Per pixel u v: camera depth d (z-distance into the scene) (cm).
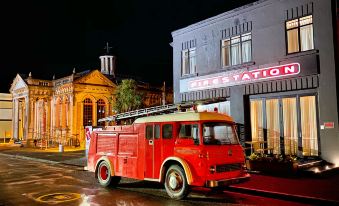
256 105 1681
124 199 980
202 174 913
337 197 921
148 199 977
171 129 1011
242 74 1712
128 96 3259
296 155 1497
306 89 1476
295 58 1498
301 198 933
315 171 1250
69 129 3544
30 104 3878
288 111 1545
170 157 988
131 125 1144
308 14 1474
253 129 1684
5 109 4756
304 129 1477
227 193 1059
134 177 1106
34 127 4141
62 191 1120
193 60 2047
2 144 4112
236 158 990
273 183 1141
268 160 1334
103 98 3778
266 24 1630
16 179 1409
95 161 1274
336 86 1367
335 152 1353
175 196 966
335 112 1359
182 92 2078
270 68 1591
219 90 1838
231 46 1808
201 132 942
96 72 3719
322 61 1412
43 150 3197
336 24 1420
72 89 3534
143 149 1082
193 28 2023
